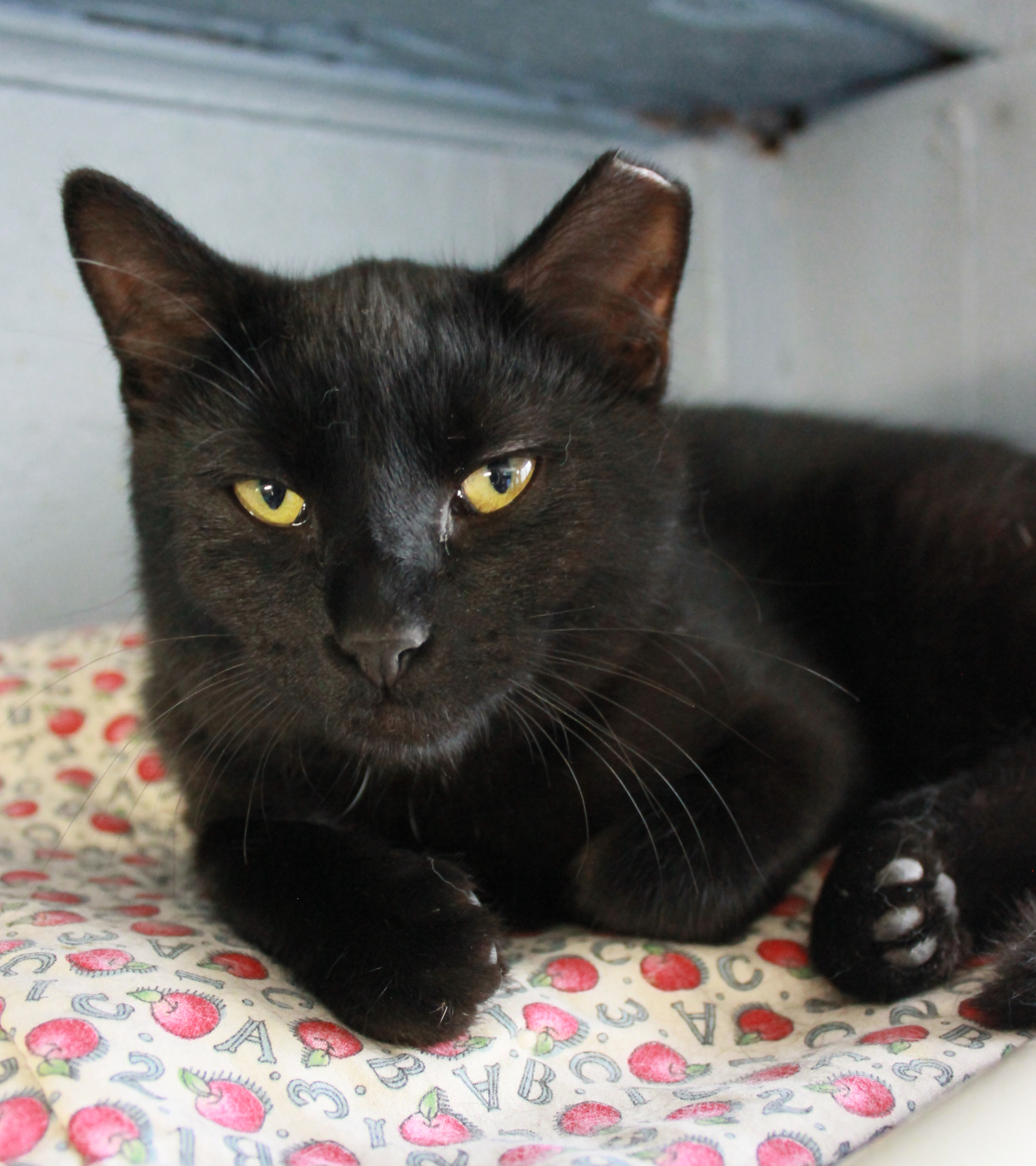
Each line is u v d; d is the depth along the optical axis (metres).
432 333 0.28
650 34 0.42
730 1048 0.25
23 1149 0.19
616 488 0.29
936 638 0.35
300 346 0.27
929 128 0.47
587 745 0.30
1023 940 0.26
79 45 0.39
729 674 0.31
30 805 0.35
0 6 0.37
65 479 0.43
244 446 0.27
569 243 0.28
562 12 0.40
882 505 0.37
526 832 0.30
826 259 0.53
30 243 0.41
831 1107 0.21
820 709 0.33
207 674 0.29
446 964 0.24
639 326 0.30
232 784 0.30
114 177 0.27
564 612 0.28
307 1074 0.22
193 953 0.25
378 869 0.26
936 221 0.48
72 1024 0.21
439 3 0.39
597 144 0.51
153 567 0.29
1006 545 0.34
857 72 0.47
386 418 0.26
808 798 0.30
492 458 0.27
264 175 0.44
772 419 0.41
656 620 0.30
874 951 0.27
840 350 0.53
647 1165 0.19
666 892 0.28
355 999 0.24
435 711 0.26
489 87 0.47
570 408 0.28
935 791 0.30
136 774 0.36
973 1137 0.20
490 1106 0.22
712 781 0.30
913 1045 0.23
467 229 0.49
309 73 0.43
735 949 0.28
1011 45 0.44
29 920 0.25
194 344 0.29
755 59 0.45
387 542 0.26
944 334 0.48
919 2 0.41
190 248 0.28
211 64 0.41
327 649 0.26
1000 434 0.45
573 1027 0.25
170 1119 0.20
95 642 0.40
